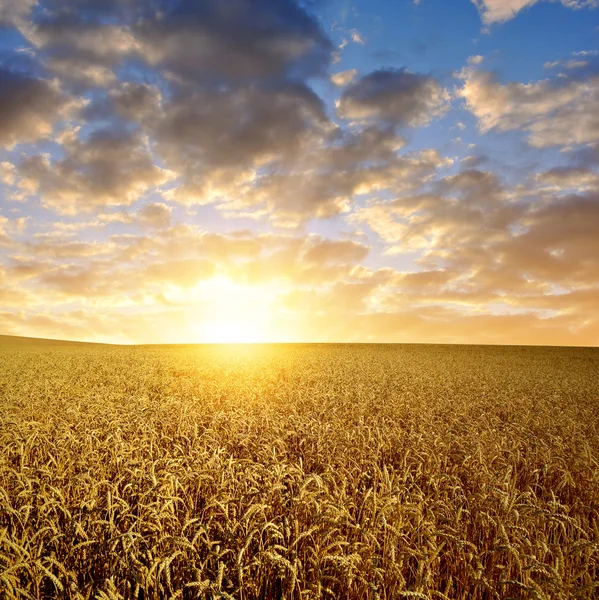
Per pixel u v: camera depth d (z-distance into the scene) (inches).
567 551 175.6
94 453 269.9
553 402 656.4
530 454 324.2
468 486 271.4
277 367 1181.7
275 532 168.4
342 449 308.0
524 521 194.5
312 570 160.4
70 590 152.2
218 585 137.0
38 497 201.5
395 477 253.9
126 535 156.2
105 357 1552.7
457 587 180.5
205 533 177.0
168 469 233.5
